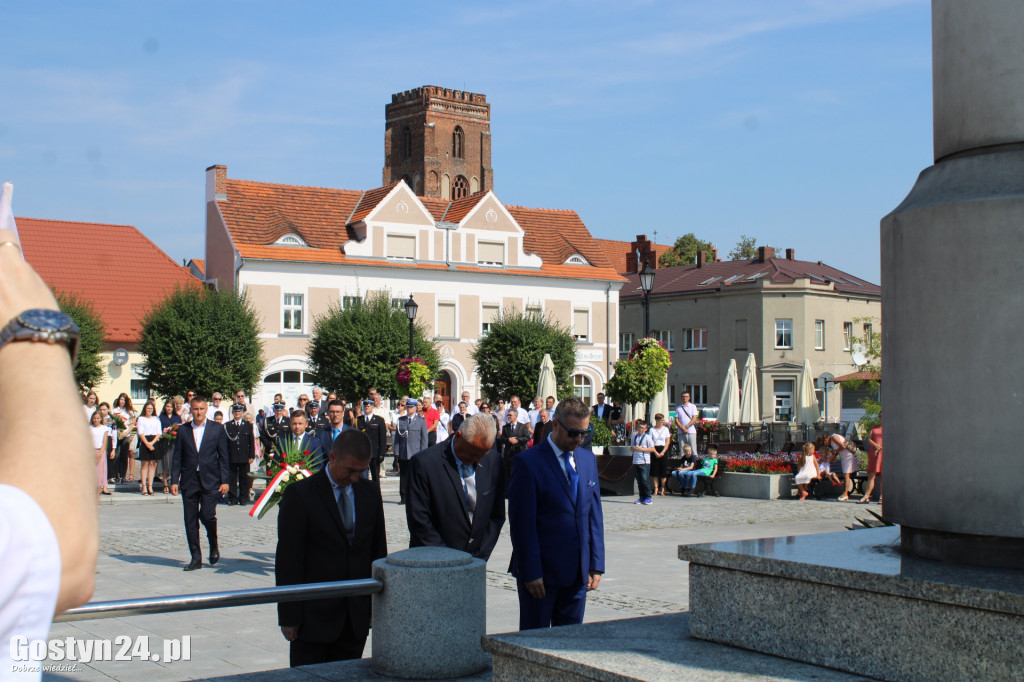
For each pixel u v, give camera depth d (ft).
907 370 11.04
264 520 54.80
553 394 105.29
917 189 11.60
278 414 70.79
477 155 299.99
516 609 30.25
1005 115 11.05
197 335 131.03
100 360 124.26
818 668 10.32
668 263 279.08
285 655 24.45
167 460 67.41
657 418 68.59
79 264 153.17
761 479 69.31
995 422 10.30
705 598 11.63
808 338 196.13
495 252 173.78
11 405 3.72
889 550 11.40
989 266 10.34
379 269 161.79
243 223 157.07
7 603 3.28
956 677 9.26
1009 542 10.34
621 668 10.27
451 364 167.22
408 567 14.94
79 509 3.59
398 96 299.79
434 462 20.43
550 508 18.81
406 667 14.83
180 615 29.43
